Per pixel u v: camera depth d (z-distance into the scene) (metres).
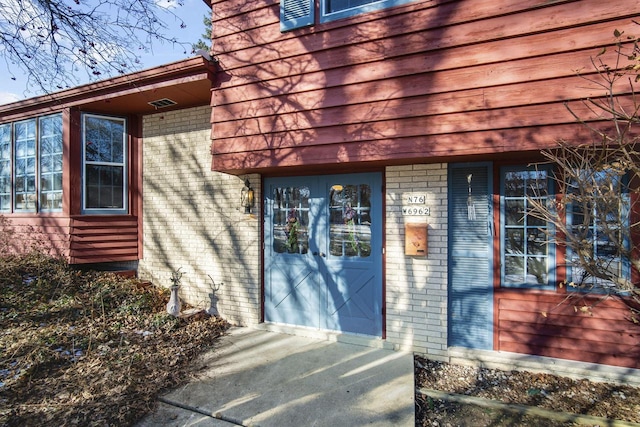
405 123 3.38
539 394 3.09
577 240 2.41
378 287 4.16
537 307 3.56
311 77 3.77
